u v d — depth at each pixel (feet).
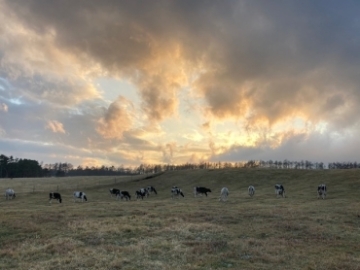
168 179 265.75
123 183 264.93
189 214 94.07
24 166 500.74
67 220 86.63
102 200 178.81
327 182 192.75
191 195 191.93
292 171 239.91
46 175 566.36
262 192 182.50
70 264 49.29
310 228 75.56
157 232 70.13
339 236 69.31
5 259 54.49
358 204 119.24
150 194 210.18
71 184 272.72
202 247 58.23
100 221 82.99
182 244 60.95
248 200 146.82
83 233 69.72
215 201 146.61
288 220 85.05
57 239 65.72
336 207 111.65
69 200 177.88
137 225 77.05
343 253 56.08
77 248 58.85
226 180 237.45
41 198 185.88
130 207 119.75
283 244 61.82
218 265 49.14
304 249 58.34
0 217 91.86
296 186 195.21
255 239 65.72
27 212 105.91
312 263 50.06
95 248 58.85
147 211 103.71
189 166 484.74
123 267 48.16
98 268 47.44
